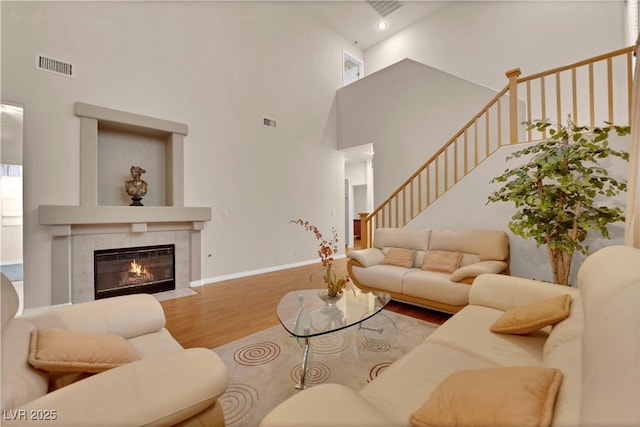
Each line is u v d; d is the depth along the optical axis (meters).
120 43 3.61
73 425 0.76
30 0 3.02
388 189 5.86
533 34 4.93
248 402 1.63
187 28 4.23
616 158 2.62
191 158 4.23
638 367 0.59
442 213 3.81
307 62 6.07
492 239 3.08
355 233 10.63
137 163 3.99
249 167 4.98
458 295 2.72
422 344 1.55
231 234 4.71
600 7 4.31
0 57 2.86
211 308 3.25
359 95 6.35
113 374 0.94
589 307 1.13
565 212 2.42
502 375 0.93
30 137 3.00
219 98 4.59
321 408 0.83
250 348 2.28
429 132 5.31
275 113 5.40
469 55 5.73
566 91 4.58
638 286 0.90
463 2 5.82
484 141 4.73
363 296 2.54
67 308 1.54
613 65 4.21
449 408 0.85
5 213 2.80
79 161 3.29
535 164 2.41
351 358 2.12
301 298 2.53
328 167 6.48
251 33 5.05
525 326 1.51
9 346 1.00
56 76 3.16
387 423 0.79
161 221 3.77
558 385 0.87
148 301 1.77
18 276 2.85
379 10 6.14
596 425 0.53
